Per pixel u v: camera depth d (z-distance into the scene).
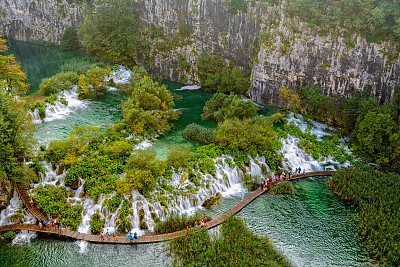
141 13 122.25
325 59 85.75
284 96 92.38
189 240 49.16
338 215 57.06
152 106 80.50
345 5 84.88
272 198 60.97
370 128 69.69
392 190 60.41
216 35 108.69
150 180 55.19
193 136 75.88
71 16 142.75
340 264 47.03
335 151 75.38
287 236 51.91
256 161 68.38
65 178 55.78
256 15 98.50
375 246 50.06
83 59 116.81
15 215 51.09
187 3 112.38
